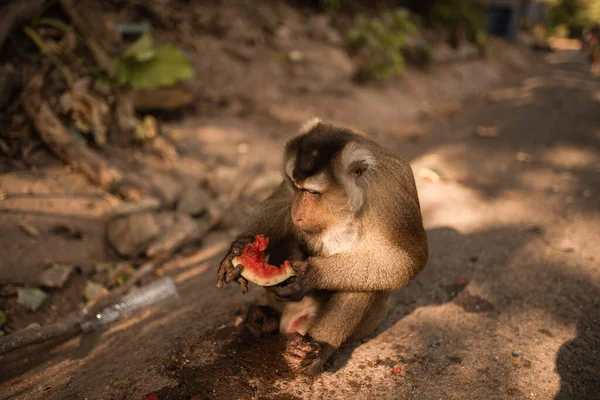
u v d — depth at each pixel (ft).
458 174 7.36
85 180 5.48
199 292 4.65
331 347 3.63
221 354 3.85
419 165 7.63
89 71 6.29
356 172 3.51
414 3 19.11
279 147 7.82
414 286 4.67
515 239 5.38
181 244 5.32
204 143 7.20
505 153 8.45
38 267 4.64
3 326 4.18
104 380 3.64
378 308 3.85
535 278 4.74
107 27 7.30
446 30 19.34
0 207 4.90
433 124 10.89
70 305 4.48
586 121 10.88
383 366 3.81
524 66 22.22
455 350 3.95
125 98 6.57
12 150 5.45
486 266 4.91
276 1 12.75
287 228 3.97
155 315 4.38
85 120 5.89
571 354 3.94
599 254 5.14
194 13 9.91
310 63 11.02
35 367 3.94
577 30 37.70
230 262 3.73
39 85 5.79
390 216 3.60
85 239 5.01
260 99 9.17
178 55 6.75
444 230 5.57
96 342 4.17
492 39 24.17
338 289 3.64
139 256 5.13
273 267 3.59
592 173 7.55
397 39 12.58
